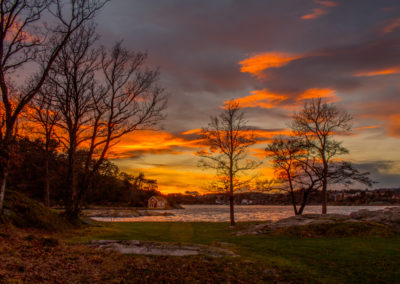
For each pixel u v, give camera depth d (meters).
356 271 11.19
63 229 21.84
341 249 15.04
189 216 70.38
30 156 38.97
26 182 63.97
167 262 11.79
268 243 18.05
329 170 33.84
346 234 19.98
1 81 16.97
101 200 111.19
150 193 141.50
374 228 20.64
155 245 15.03
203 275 10.42
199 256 13.02
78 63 26.72
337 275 10.84
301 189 36.81
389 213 24.45
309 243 17.36
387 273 10.80
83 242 15.59
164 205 131.75
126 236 21.78
